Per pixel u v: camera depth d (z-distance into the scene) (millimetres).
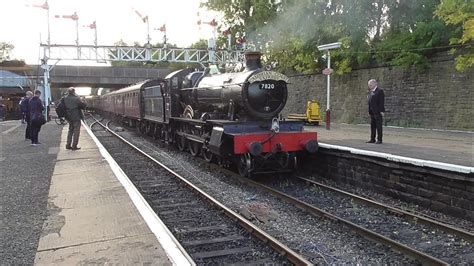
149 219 6438
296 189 10734
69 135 15039
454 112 19688
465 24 16516
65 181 9500
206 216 8039
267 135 11289
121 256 4961
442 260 6020
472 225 7645
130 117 28656
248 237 6820
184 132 16438
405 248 6105
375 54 24359
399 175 9516
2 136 21406
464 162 9023
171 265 4676
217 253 6133
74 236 5715
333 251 6363
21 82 47469
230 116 12375
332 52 26547
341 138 15992
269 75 11828
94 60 36312
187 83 16953
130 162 14586
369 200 8898
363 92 25703
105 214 6750
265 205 9008
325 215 7887
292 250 5934
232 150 11773
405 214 7926
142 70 53781
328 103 21656
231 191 10258
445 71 20109
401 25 24250
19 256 5145
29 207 7406
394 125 23312
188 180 11508
